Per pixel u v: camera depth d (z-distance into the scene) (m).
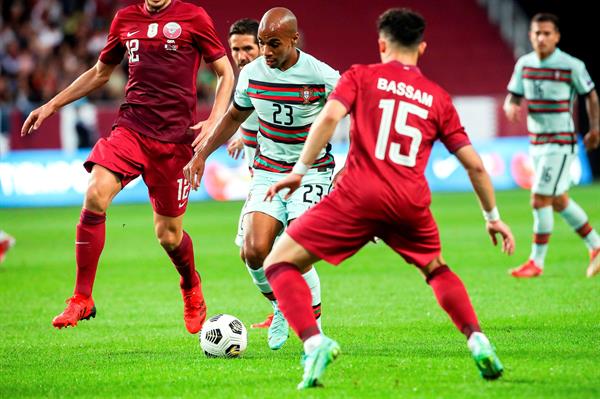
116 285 38.78
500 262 43.12
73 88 26.64
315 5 111.12
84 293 24.78
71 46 91.81
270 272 19.38
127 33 25.89
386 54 19.81
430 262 19.72
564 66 39.06
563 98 39.12
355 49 109.00
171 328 29.05
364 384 19.66
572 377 19.97
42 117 26.19
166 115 25.78
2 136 79.19
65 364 23.30
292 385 19.80
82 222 24.75
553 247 48.53
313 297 24.06
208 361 23.02
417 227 19.30
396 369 21.27
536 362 21.72
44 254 49.59
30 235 58.12
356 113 19.19
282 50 23.20
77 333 28.44
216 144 24.55
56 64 89.50
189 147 26.19
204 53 26.05
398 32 19.56
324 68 24.14
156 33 25.58
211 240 54.22
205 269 43.09
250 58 28.88
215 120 25.38
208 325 23.61
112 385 20.50
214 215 68.88
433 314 30.31
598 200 71.94
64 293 37.16
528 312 30.03
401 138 19.05
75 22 93.62
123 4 98.31
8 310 33.22
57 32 94.19
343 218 19.02
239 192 82.50
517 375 20.22
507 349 23.56
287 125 24.28
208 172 82.56
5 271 43.53
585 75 39.25
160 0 25.66
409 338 26.05
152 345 26.06
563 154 38.81
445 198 78.00
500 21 112.38
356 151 19.20
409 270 41.59
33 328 29.50
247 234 24.16
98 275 41.69
